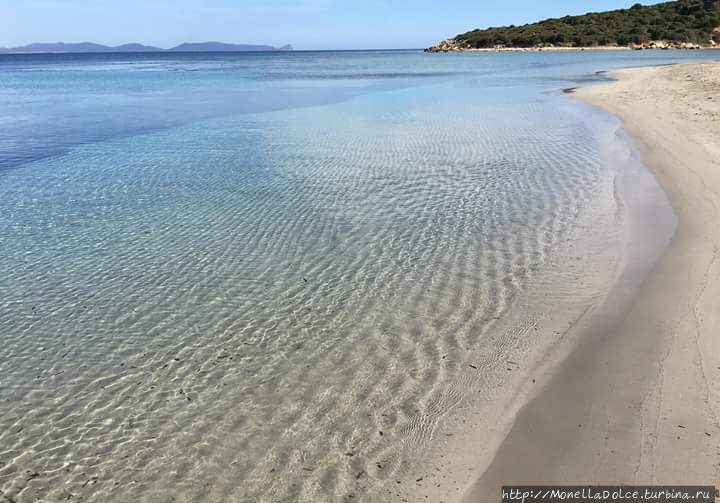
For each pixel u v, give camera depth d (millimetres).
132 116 28625
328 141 19953
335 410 5680
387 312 7652
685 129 18297
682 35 115375
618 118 22516
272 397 5965
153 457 5180
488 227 10695
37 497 4781
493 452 4930
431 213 11633
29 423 5754
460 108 28359
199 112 29641
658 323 6777
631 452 4719
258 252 9953
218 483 4805
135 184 14820
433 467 4812
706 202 11062
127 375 6520
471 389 5887
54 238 11031
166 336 7340
